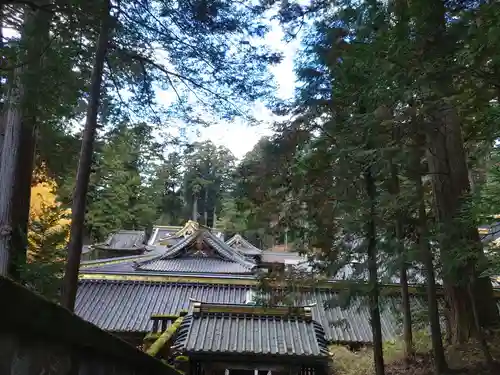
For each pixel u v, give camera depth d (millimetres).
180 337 8633
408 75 4668
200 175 43594
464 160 7172
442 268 6168
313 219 5855
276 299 6305
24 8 5191
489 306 7105
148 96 7055
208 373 7996
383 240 5801
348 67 5199
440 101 5129
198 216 43250
